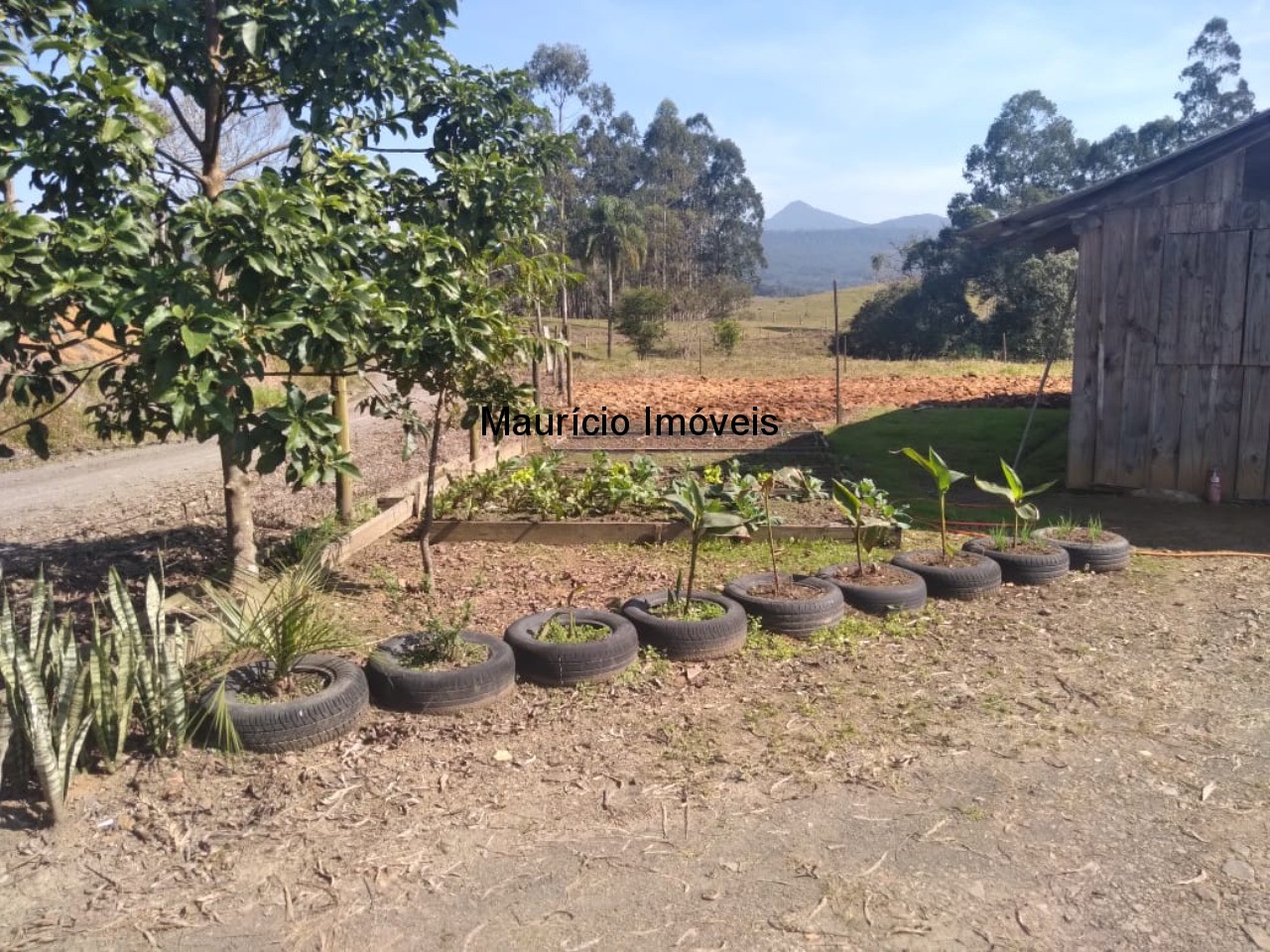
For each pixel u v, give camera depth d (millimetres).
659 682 4715
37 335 4172
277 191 4207
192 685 4238
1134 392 9734
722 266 70500
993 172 51250
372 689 4383
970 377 24625
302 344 4344
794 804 3572
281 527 8336
